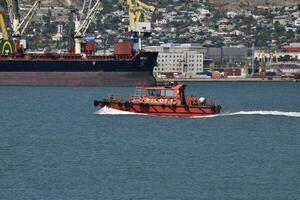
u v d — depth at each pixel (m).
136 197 191.50
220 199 190.88
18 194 193.12
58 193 194.25
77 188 198.88
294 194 195.00
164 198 191.12
